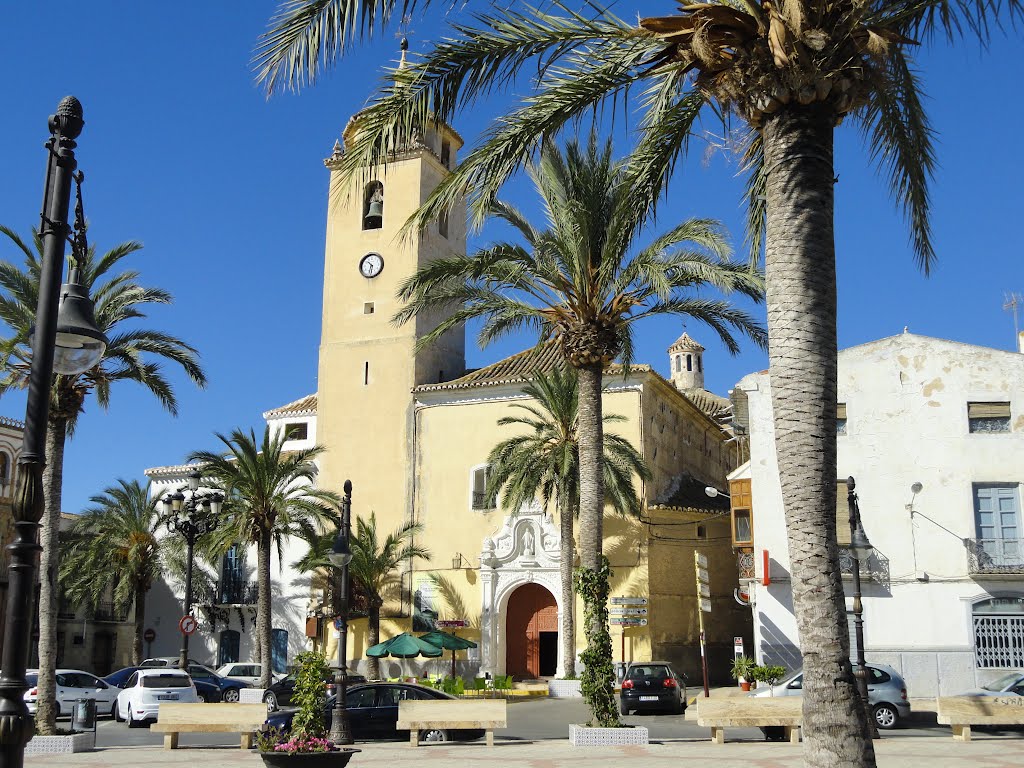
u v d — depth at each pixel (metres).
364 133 11.34
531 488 38.50
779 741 20.33
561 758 16.75
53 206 7.85
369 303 50.28
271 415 55.81
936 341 33.94
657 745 19.06
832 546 9.12
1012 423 33.06
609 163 20.41
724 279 19.56
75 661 52.69
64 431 22.56
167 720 19.91
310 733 13.60
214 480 44.53
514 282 21.38
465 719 19.95
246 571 50.59
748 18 10.02
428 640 38.53
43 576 21.44
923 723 24.62
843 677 8.86
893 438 33.69
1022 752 17.39
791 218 9.69
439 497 46.34
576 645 42.47
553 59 11.83
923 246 13.85
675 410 49.44
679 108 13.68
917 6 11.36
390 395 48.72
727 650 44.09
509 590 43.91
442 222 52.34
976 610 32.22
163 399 25.23
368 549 43.00
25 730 6.97
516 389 45.97
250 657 49.97
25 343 23.11
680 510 43.62
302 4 9.45
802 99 9.74
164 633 52.78
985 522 32.69
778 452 9.44
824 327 9.48
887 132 13.33
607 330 20.92
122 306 24.50
